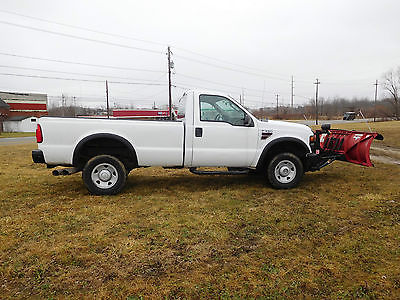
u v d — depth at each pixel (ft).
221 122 16.78
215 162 16.98
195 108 16.52
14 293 7.68
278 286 7.96
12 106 176.04
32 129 164.04
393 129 61.21
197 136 16.48
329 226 11.93
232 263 9.14
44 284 8.05
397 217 12.73
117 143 16.69
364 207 14.11
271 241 10.63
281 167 17.56
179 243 10.47
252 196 16.20
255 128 17.08
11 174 22.49
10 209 14.02
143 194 16.62
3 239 10.68
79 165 16.74
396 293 7.63
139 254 9.67
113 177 16.46
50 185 18.74
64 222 12.37
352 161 19.30
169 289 7.83
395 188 17.43
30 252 9.75
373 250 9.86
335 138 20.39
